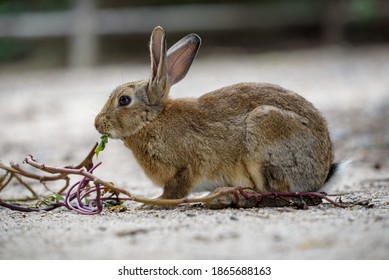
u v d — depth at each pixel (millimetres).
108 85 25547
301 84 23625
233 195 7590
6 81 29156
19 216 7512
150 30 34188
